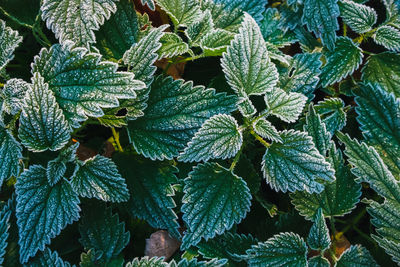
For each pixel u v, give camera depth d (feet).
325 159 2.25
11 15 2.27
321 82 2.34
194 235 2.17
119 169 2.25
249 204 2.19
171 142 2.19
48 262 2.17
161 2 2.26
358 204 2.36
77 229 2.27
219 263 2.17
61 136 2.14
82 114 2.13
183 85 2.20
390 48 2.33
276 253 2.19
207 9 2.32
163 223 2.20
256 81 2.22
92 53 2.13
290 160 2.19
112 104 2.11
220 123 2.17
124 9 2.25
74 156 2.18
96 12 2.18
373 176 2.24
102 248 2.21
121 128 2.33
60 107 2.14
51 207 2.16
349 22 2.34
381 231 2.23
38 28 2.25
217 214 2.18
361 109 2.32
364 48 2.43
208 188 2.19
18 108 2.17
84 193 2.16
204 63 2.39
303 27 2.38
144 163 2.25
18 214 2.14
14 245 2.20
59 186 2.17
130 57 2.17
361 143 2.26
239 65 2.20
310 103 2.25
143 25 2.28
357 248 2.23
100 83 2.13
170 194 2.20
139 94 2.18
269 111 2.23
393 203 2.23
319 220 2.18
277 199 2.37
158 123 2.20
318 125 2.24
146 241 2.27
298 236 2.19
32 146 2.14
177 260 2.24
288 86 2.32
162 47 2.24
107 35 2.25
